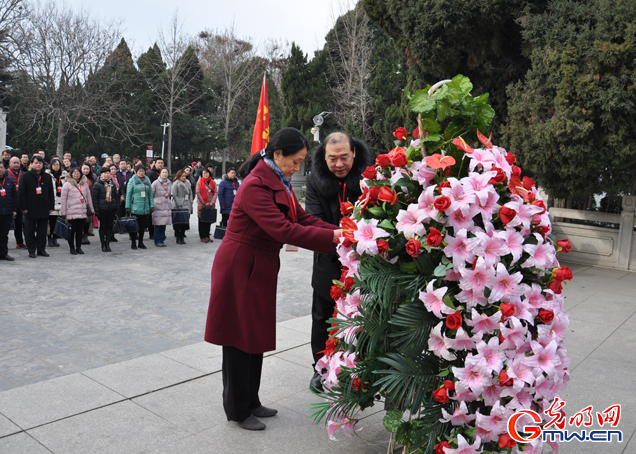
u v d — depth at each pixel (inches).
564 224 344.5
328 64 1006.4
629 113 261.3
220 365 143.9
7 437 101.4
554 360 76.2
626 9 262.2
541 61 286.4
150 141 1387.8
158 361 146.3
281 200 105.0
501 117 336.2
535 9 294.4
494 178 78.2
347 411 95.1
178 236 406.9
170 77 1424.7
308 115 900.0
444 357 77.1
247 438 105.3
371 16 347.6
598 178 289.7
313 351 131.0
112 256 341.7
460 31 302.4
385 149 876.0
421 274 81.0
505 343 73.7
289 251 393.4
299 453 100.2
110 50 1084.5
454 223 75.3
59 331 185.3
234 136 1889.8
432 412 82.0
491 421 75.2
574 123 266.2
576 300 239.6
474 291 73.9
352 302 92.7
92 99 1119.6
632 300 240.7
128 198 364.8
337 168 122.8
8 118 1291.8
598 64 262.2
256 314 106.6
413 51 325.1
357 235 83.2
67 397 121.0
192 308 220.4
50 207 331.0
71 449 97.8
